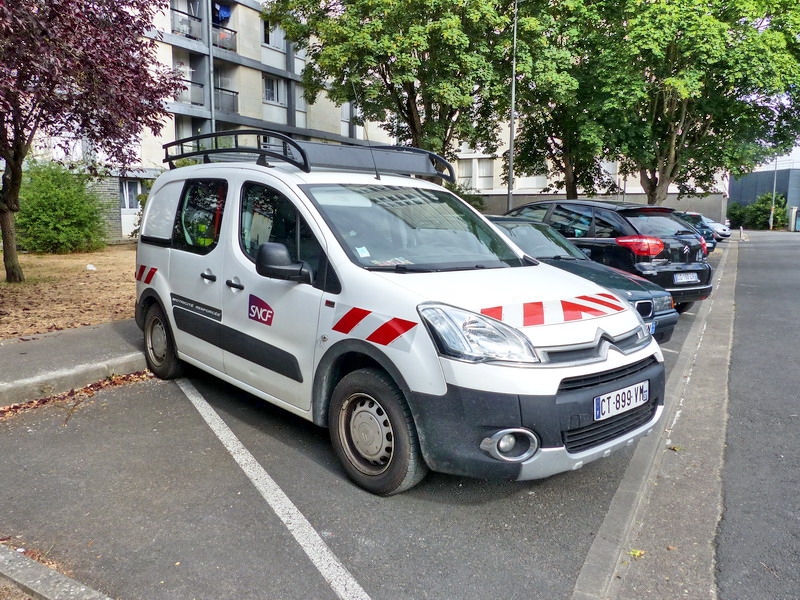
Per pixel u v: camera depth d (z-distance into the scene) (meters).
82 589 2.42
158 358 5.30
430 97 17.80
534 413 2.80
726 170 19.47
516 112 19.61
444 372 2.89
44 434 4.13
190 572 2.62
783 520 3.17
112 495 3.29
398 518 3.10
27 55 6.18
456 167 40.44
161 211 5.25
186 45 24.56
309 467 3.67
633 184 35.44
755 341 7.27
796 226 56.53
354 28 16.66
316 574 2.63
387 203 4.01
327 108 33.53
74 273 13.45
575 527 3.04
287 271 3.48
